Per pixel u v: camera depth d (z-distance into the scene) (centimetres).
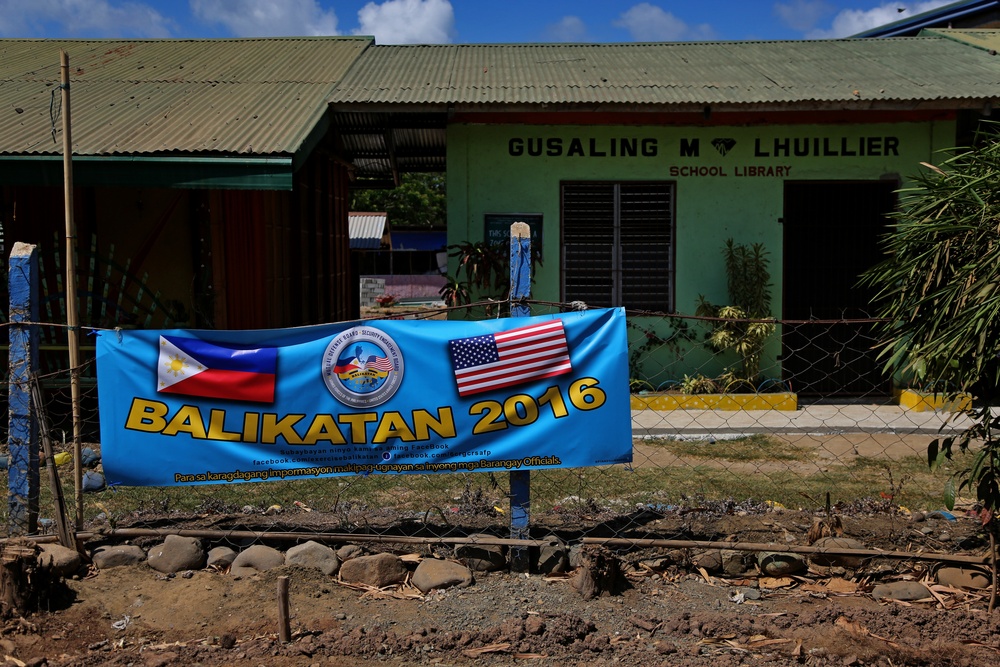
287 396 511
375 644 433
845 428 914
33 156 835
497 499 662
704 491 697
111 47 1401
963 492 696
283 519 599
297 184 1157
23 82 1140
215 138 892
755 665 419
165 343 511
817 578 512
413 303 3616
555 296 1109
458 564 516
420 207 4334
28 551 463
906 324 512
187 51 1372
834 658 421
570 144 1094
